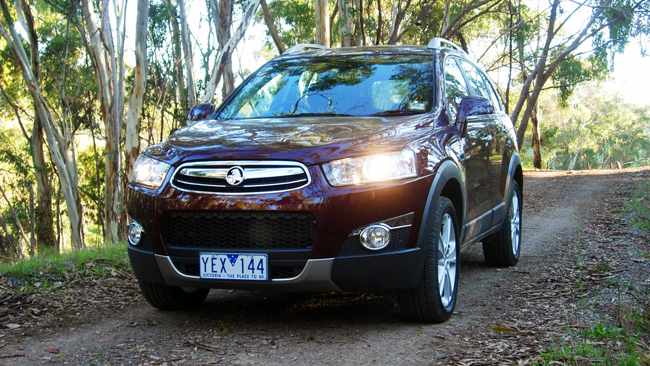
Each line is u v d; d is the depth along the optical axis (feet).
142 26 45.98
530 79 93.76
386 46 17.24
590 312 12.91
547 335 11.43
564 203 40.60
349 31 58.54
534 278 17.21
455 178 13.29
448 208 13.15
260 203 11.42
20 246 95.09
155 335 12.46
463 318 13.30
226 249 11.75
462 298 15.31
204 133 13.20
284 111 15.03
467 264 20.31
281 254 11.48
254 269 11.62
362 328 12.62
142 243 12.69
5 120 100.22
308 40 88.38
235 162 11.69
